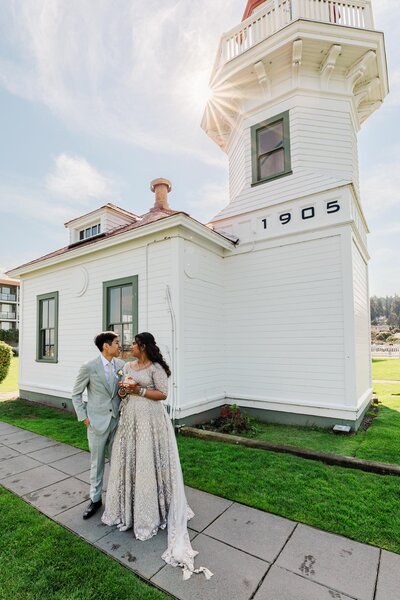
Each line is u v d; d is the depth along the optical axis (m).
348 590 1.89
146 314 6.09
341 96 6.86
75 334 7.63
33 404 8.36
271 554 2.23
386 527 2.53
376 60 6.80
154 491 2.53
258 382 6.41
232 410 5.84
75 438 5.23
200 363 6.10
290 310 6.14
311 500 2.97
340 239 5.69
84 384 2.90
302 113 6.64
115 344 2.97
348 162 6.68
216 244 6.62
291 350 6.07
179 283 5.66
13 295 42.88
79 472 3.84
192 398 5.80
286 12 6.98
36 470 3.91
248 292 6.68
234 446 4.53
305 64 6.74
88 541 2.42
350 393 5.38
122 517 2.61
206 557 2.20
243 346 6.65
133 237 6.20
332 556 2.21
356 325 5.87
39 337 8.78
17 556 2.23
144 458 2.54
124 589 1.91
